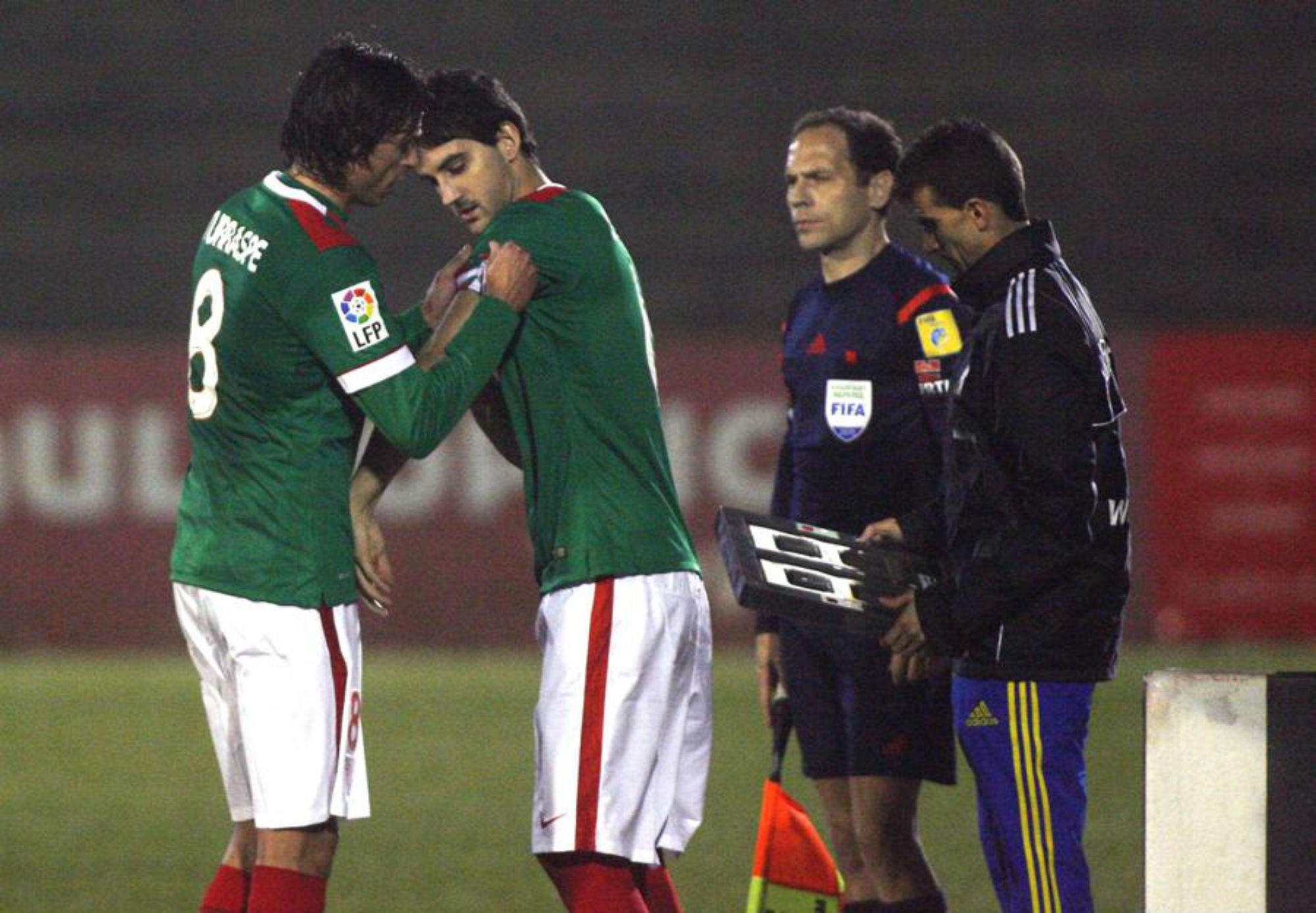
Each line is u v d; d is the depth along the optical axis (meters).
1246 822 9.77
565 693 11.43
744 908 17.31
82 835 21.36
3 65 53.09
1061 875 11.29
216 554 11.23
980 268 11.74
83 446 40.41
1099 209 52.31
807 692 14.56
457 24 53.66
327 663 11.18
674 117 52.97
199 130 52.84
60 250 51.88
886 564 12.28
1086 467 11.06
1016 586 11.12
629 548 11.54
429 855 20.06
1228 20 53.06
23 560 40.31
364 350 10.95
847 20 53.72
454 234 50.78
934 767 14.20
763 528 12.31
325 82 11.25
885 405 14.39
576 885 11.47
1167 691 9.91
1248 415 40.44
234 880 11.75
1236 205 52.25
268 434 11.16
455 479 40.72
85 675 36.28
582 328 11.61
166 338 51.69
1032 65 53.34
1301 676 9.77
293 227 11.07
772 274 51.94
